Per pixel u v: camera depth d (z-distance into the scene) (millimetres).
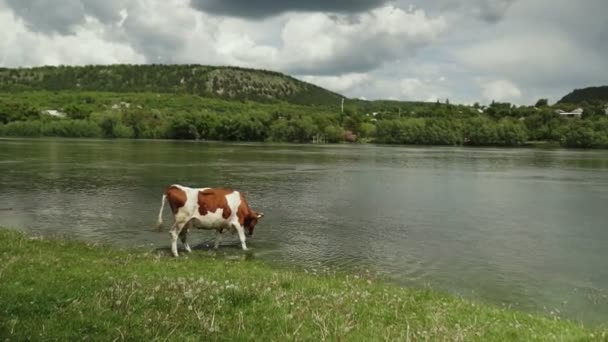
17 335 8086
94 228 26703
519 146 175625
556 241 27312
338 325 10062
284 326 9734
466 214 35562
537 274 20828
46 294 10297
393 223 31234
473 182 56656
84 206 33531
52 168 57875
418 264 21922
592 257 23906
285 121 175250
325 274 19078
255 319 10000
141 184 45219
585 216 35500
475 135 176000
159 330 8844
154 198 37250
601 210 38156
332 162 81188
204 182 48219
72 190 40938
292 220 31016
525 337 10391
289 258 21875
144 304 10125
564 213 36719
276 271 18125
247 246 23734
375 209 36281
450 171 70500
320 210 35031
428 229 29797
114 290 10930
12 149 91438
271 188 45844
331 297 12367
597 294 18281
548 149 155625
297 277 15773
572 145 167000
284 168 66438
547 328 11625
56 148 97188
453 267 21625
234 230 23141
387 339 9328
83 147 102938
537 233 29391
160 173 55062
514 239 27672
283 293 12008
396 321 10914
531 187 52875
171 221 28906
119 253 19547
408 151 127500
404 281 19172
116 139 157375
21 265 13688
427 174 64938
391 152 120062
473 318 12031
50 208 32625
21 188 41656
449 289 18359
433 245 25734
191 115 167000
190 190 21422
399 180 56438
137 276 13008
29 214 30516
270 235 26469
